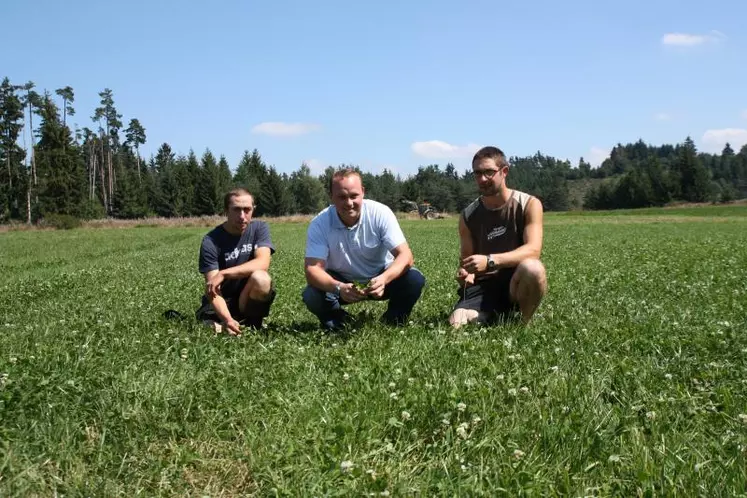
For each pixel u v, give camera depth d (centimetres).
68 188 9025
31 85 10181
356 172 659
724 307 757
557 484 314
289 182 11838
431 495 307
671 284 1004
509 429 370
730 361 504
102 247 2988
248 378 470
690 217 7706
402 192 12406
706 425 377
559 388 433
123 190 10581
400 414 395
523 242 685
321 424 385
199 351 562
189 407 407
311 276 660
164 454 361
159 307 886
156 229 6097
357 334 633
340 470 325
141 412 399
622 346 551
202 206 10762
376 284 626
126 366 496
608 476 318
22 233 5469
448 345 555
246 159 12200
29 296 1080
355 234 680
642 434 361
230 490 327
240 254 729
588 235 3344
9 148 9331
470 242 716
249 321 741
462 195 14562
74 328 696
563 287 990
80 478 324
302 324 746
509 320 662
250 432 375
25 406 396
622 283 1037
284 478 331
